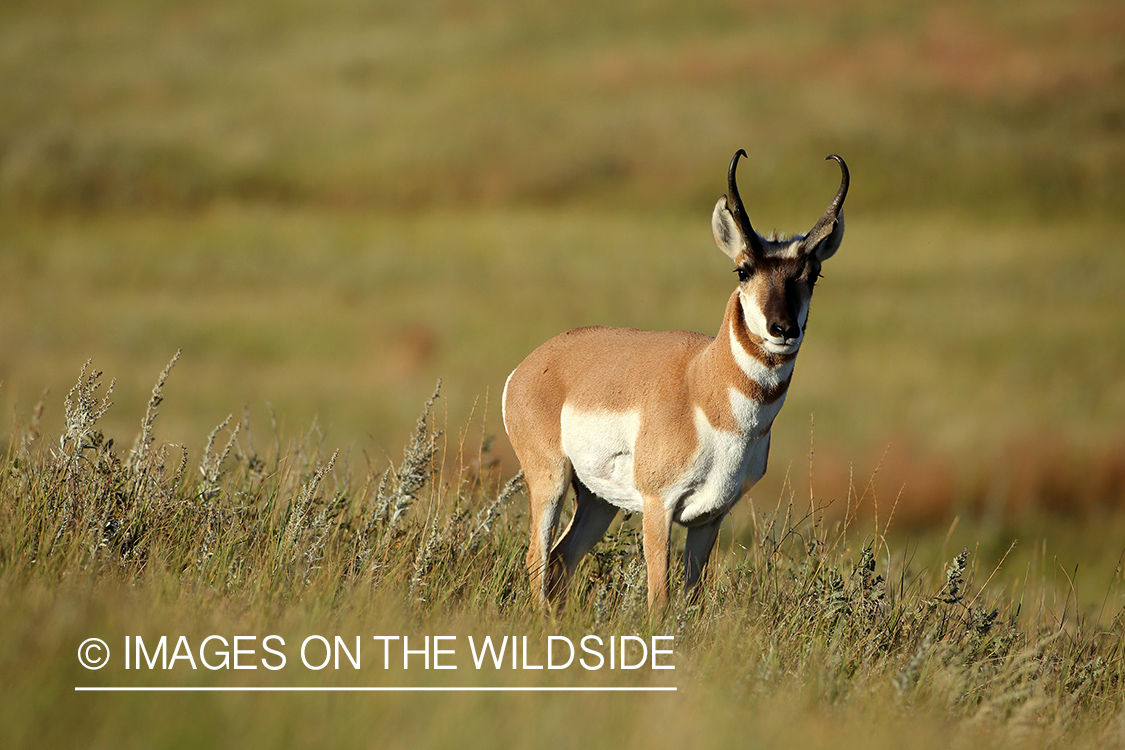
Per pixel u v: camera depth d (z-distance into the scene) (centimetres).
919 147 9475
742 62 11581
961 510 2803
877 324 5731
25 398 2694
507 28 13875
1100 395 4356
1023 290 6544
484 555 1160
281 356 5209
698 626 1004
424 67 12675
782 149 9488
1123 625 1205
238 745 637
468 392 4466
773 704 830
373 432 3425
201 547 984
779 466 3094
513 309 6141
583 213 8869
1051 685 1030
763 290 1034
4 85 11912
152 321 5741
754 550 1172
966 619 1117
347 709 698
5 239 7625
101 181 9100
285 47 13738
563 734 697
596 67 12025
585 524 1247
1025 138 9588
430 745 656
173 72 12700
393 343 5388
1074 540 2569
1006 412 4022
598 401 1142
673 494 1093
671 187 9200
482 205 9181
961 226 8188
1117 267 7075
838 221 1075
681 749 699
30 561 888
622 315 5956
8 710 632
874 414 4012
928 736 809
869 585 1102
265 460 1298
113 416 3312
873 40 11938
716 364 1068
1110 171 9081
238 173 9594
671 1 14262
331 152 10200
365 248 7794
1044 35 11725
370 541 1077
